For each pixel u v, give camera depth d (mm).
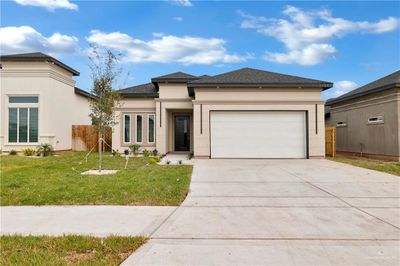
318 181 9656
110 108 13281
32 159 15875
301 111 16844
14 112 19078
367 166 13289
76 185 8555
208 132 16781
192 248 4344
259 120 16859
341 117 21703
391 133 15789
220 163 14508
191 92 18375
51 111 19109
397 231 5086
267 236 4840
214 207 6637
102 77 13320
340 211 6305
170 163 14469
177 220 5695
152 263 3842
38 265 3713
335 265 3799
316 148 16641
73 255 4074
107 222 5566
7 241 4539
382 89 16094
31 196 7355
